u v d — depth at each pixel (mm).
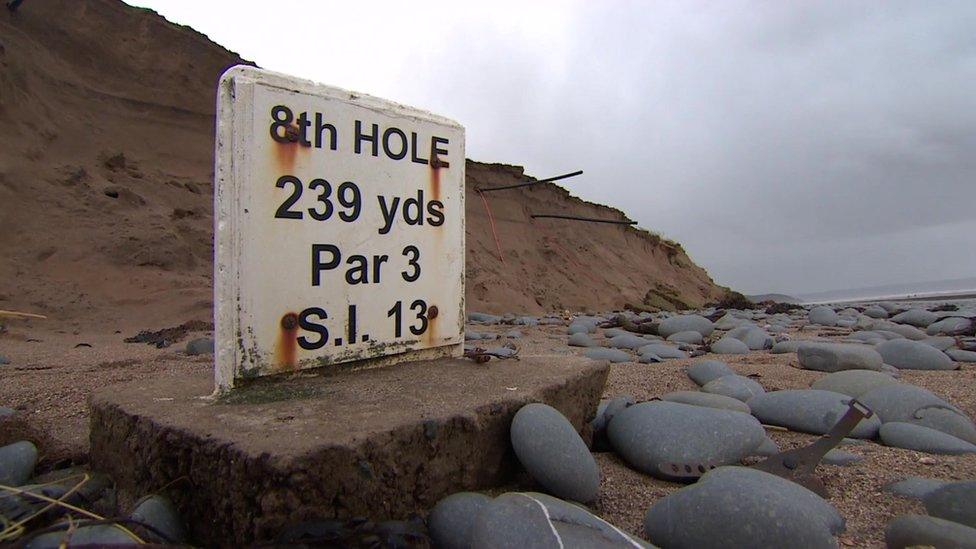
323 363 2467
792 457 2291
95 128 12094
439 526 1701
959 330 7672
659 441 2350
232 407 1993
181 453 1728
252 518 1531
